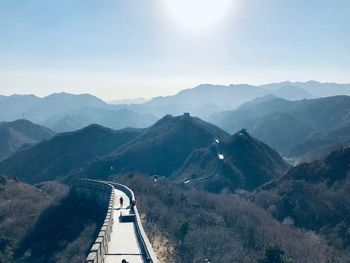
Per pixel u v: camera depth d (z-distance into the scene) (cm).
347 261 9188
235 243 7938
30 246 7819
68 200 9656
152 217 7319
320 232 11581
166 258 5862
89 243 6856
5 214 10019
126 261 3070
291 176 15712
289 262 6500
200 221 8775
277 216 13088
